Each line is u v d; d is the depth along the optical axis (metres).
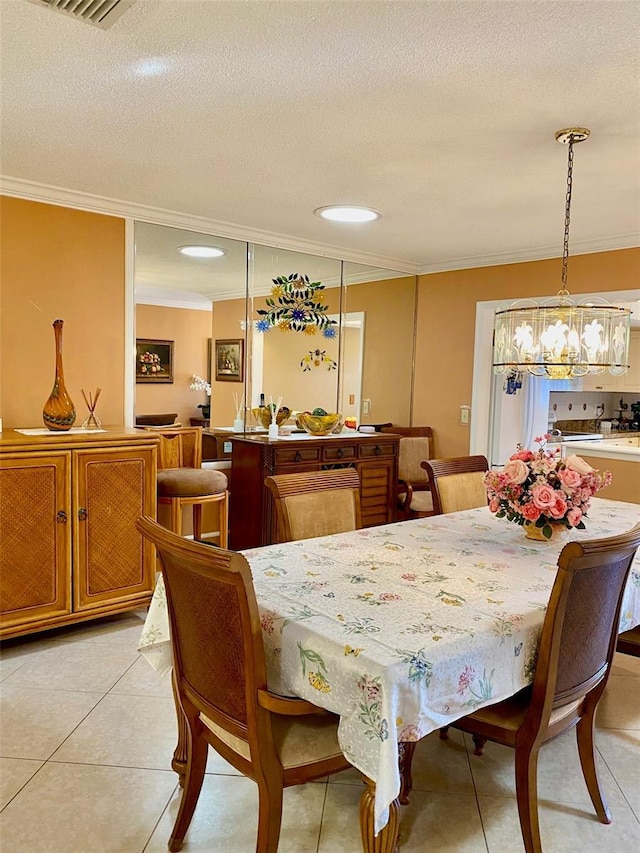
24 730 2.29
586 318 2.60
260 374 4.42
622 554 1.60
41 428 3.29
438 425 5.16
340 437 4.39
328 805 1.94
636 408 7.65
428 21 1.61
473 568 2.05
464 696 1.48
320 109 2.16
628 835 1.82
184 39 1.73
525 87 1.96
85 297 3.47
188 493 3.49
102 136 2.46
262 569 2.00
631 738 2.34
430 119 2.22
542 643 1.58
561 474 2.32
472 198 3.19
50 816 1.85
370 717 1.35
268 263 4.35
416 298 5.29
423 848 1.75
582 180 2.86
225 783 2.03
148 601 3.24
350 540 2.39
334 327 4.80
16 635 2.83
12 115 2.27
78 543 2.98
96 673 2.73
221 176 2.95
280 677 1.60
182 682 1.71
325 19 1.61
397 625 1.56
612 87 1.96
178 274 3.89
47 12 1.60
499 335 2.83
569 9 1.54
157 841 1.76
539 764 2.18
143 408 3.80
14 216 3.19
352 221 3.73
